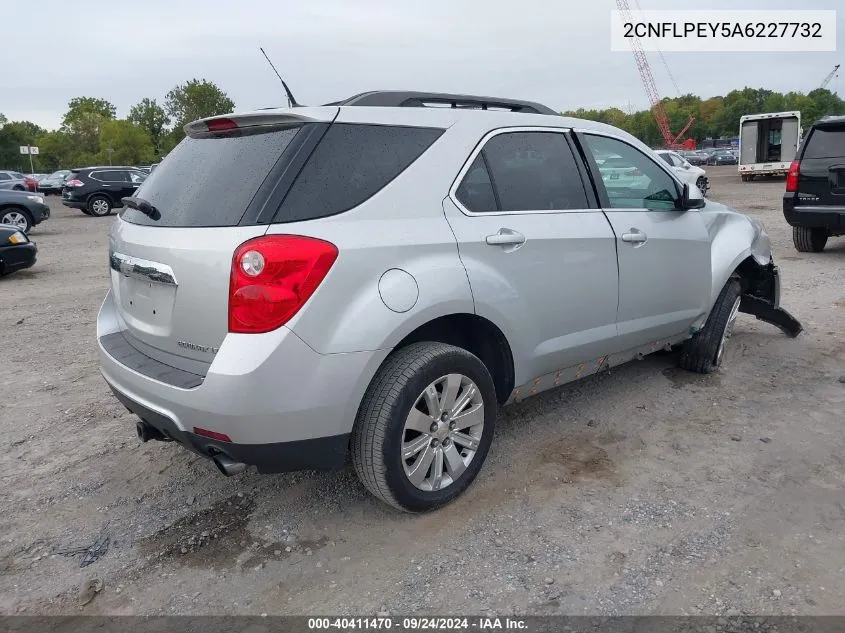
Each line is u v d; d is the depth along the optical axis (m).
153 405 2.83
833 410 4.20
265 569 2.81
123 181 23.42
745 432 3.93
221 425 2.58
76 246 14.08
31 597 2.68
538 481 3.42
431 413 3.00
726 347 5.44
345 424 2.75
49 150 104.25
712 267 4.57
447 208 3.07
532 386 3.56
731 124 123.06
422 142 3.10
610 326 3.86
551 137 3.67
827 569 2.69
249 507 3.29
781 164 29.75
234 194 2.75
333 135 2.85
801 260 9.49
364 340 2.70
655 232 4.05
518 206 3.38
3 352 5.99
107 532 3.12
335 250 2.64
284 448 2.66
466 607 2.54
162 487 3.51
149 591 2.70
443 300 2.92
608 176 3.91
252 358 2.53
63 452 3.94
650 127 120.31
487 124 3.36
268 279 2.54
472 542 2.93
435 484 3.09
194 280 2.67
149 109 108.06
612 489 3.33
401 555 2.86
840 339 5.61
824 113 123.50
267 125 2.94
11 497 3.44
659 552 2.82
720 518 3.05
